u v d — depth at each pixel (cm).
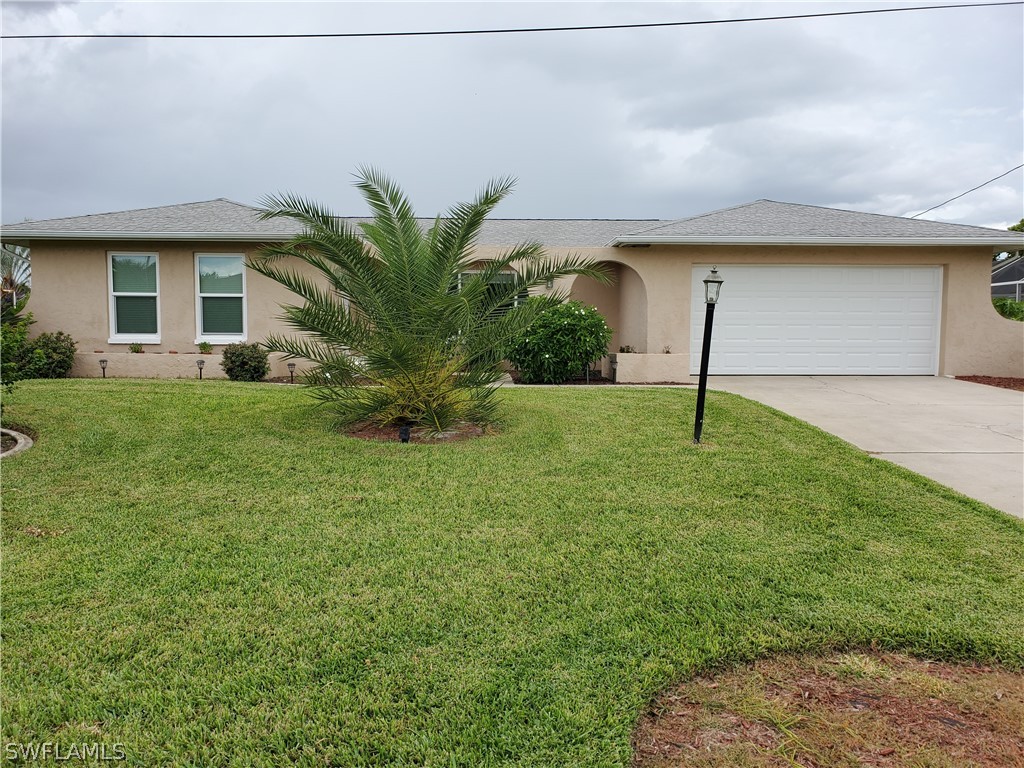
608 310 1611
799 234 1253
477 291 707
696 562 392
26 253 1981
